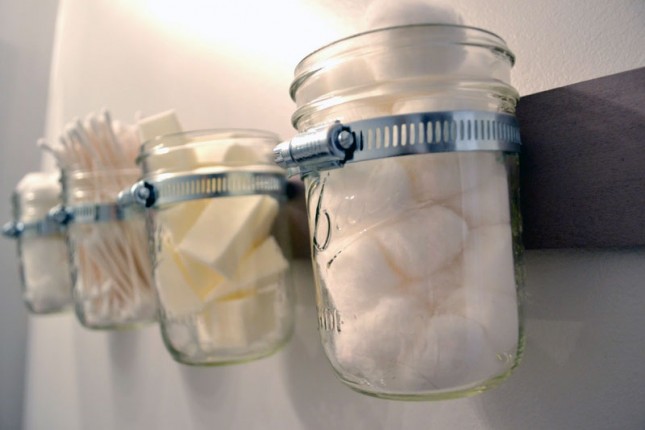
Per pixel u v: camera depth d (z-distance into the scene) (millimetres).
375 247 225
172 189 324
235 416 398
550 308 257
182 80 448
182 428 438
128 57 514
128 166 404
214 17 419
